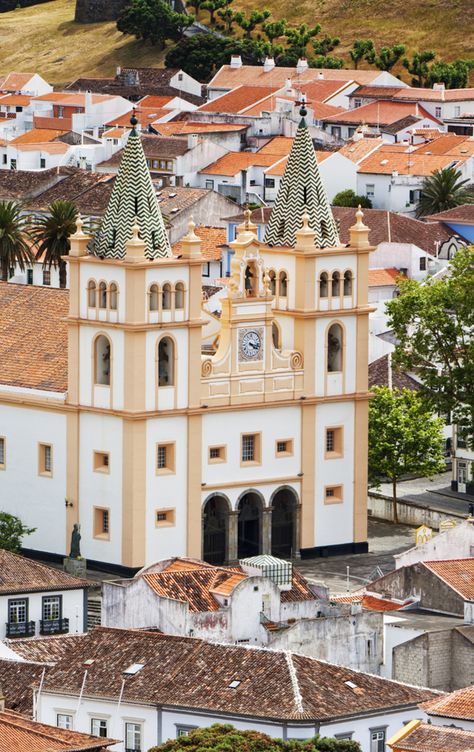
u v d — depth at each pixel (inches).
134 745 5482.3
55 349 7854.3
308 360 7849.4
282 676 5447.8
